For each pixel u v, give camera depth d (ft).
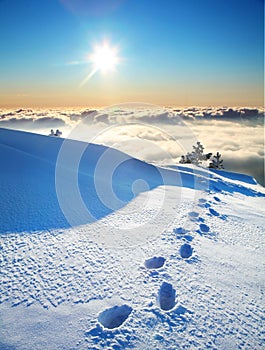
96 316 8.38
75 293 9.29
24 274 10.02
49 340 7.43
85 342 7.41
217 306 9.30
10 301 8.71
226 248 14.29
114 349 7.23
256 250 14.67
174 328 8.11
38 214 15.11
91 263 11.12
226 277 11.28
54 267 10.59
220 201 25.61
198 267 11.72
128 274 10.65
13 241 12.12
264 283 11.25
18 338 7.43
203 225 17.20
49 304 8.71
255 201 31.27
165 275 10.78
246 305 9.61
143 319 8.35
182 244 13.85
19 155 29.86
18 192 17.92
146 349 7.32
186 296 9.63
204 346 7.58
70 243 12.55
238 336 8.08
